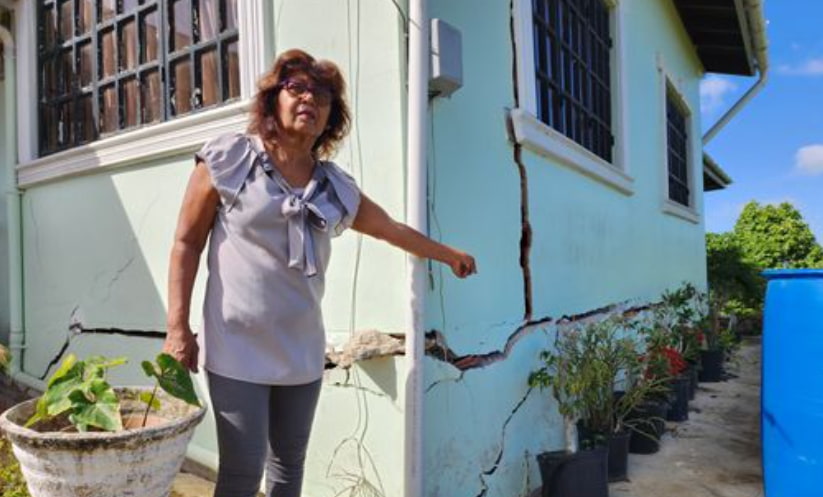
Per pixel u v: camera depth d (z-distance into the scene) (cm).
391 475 217
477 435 249
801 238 1381
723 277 1091
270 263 159
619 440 307
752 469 327
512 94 292
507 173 283
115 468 142
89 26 357
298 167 170
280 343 162
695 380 529
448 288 235
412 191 209
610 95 482
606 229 432
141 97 324
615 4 478
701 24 725
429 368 220
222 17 286
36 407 162
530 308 301
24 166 383
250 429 159
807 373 244
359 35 231
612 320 375
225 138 163
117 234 325
